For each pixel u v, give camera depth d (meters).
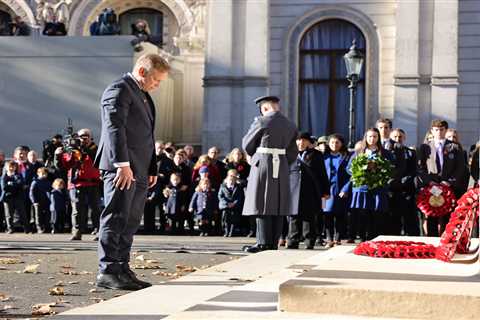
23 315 7.78
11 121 29.14
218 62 29.52
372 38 30.06
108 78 28.92
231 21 29.50
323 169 16.53
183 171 22.55
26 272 11.36
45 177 22.81
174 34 34.59
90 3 33.62
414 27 28.64
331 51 30.38
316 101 30.42
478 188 7.80
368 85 30.08
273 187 13.94
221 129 29.42
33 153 23.19
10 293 9.27
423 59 28.81
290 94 30.36
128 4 34.53
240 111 29.52
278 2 30.52
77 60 29.03
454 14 28.58
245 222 21.67
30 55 29.22
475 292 5.85
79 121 28.89
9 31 32.81
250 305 6.75
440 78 28.61
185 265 12.46
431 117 28.70
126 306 7.38
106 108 9.24
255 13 29.50
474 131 29.42
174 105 32.53
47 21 32.84
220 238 20.52
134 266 12.12
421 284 6.19
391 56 30.00
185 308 7.23
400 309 5.89
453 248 7.74
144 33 31.08
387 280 6.39
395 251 8.07
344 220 18.16
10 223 22.67
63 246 16.41
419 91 28.81
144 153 9.57
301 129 30.47
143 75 9.48
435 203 14.47
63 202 22.59
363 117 30.25
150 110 9.70
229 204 21.53
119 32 32.81
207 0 29.80
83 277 10.80
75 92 29.00
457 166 16.73
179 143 32.41
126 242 9.59
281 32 30.44
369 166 15.52
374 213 16.00
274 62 30.44
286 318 5.92
